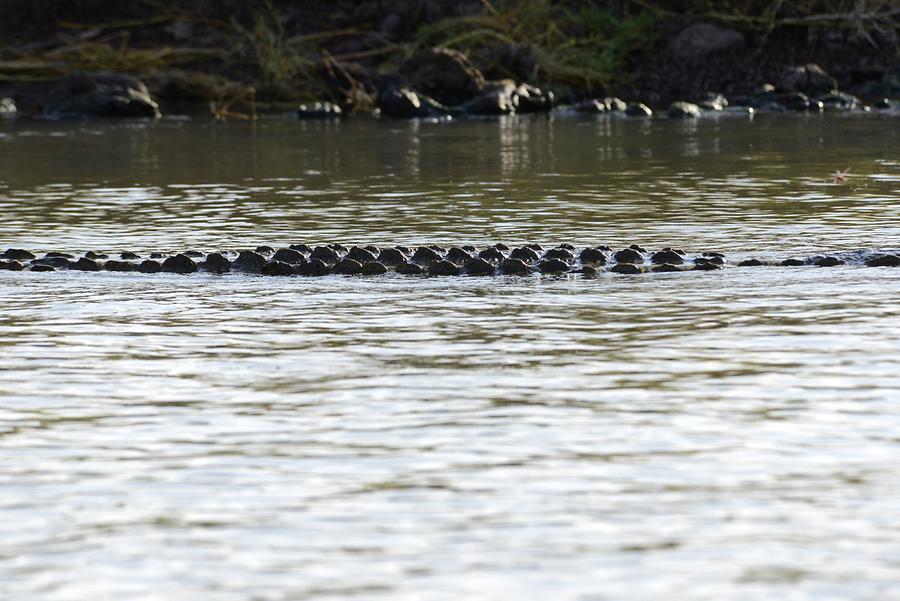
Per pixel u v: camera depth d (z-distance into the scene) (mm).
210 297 41156
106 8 131375
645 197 62406
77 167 78000
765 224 53875
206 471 26531
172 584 21969
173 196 65188
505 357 33875
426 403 30359
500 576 22078
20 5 129875
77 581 22109
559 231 52938
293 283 42938
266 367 33438
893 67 119375
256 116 114188
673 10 126812
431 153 83812
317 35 126875
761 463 26547
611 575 22078
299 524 24078
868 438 27781
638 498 24984
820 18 121250
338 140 93250
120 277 44281
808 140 88125
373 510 24609
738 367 32688
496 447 27547
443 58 117688
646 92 118625
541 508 24594
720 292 40719
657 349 34406
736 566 22344
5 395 31469
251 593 21625
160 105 119875
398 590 21641
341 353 34531
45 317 38906
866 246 48375
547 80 121125
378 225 55281
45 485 25984
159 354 34781
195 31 130125
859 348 34125
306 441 28062
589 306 39156
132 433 28766
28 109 117500
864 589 21547
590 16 124375
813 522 23938
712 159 77938
